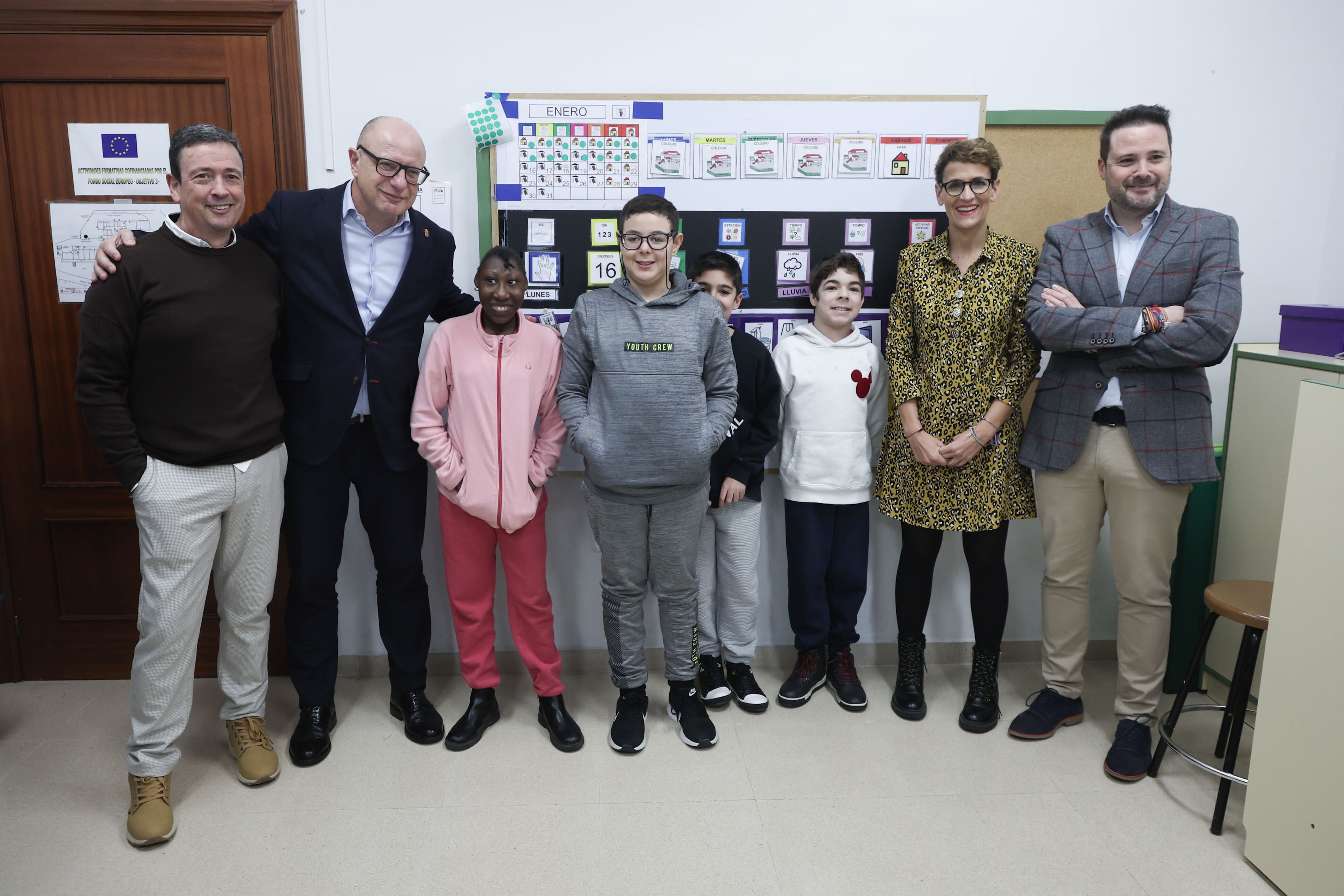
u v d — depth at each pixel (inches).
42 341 96.0
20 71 91.3
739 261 98.0
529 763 84.4
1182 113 98.7
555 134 94.2
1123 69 97.6
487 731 90.6
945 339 86.2
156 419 71.7
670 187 96.3
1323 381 82.2
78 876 67.7
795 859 70.5
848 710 95.6
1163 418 79.5
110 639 102.0
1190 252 78.2
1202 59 97.8
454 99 94.2
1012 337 87.6
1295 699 64.8
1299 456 64.3
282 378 81.5
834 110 96.0
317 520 83.8
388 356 82.1
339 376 80.8
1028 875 68.7
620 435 79.4
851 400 94.0
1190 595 98.5
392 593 88.9
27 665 101.9
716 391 83.7
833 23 95.3
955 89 97.0
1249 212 100.9
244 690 82.3
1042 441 85.9
